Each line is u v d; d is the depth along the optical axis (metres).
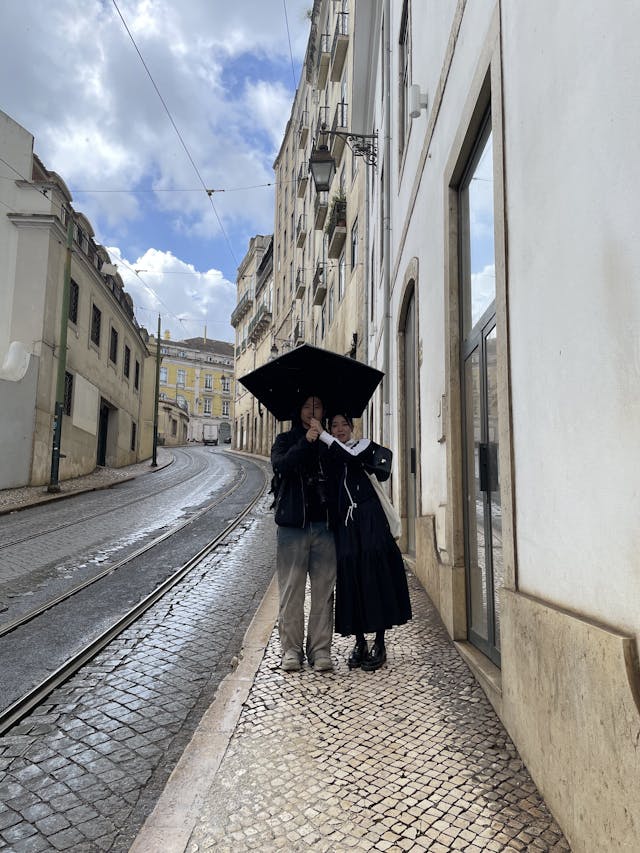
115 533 9.65
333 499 3.75
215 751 2.65
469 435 4.04
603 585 1.78
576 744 1.89
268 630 4.46
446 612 4.28
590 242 1.87
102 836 2.21
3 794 2.51
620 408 1.67
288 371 3.84
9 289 17.19
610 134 1.73
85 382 20.98
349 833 2.05
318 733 2.79
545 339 2.28
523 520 2.56
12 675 3.84
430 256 5.33
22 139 17.86
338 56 18.28
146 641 4.52
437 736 2.72
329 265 21.06
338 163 19.67
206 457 39.41
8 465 15.90
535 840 1.98
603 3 1.76
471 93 3.58
